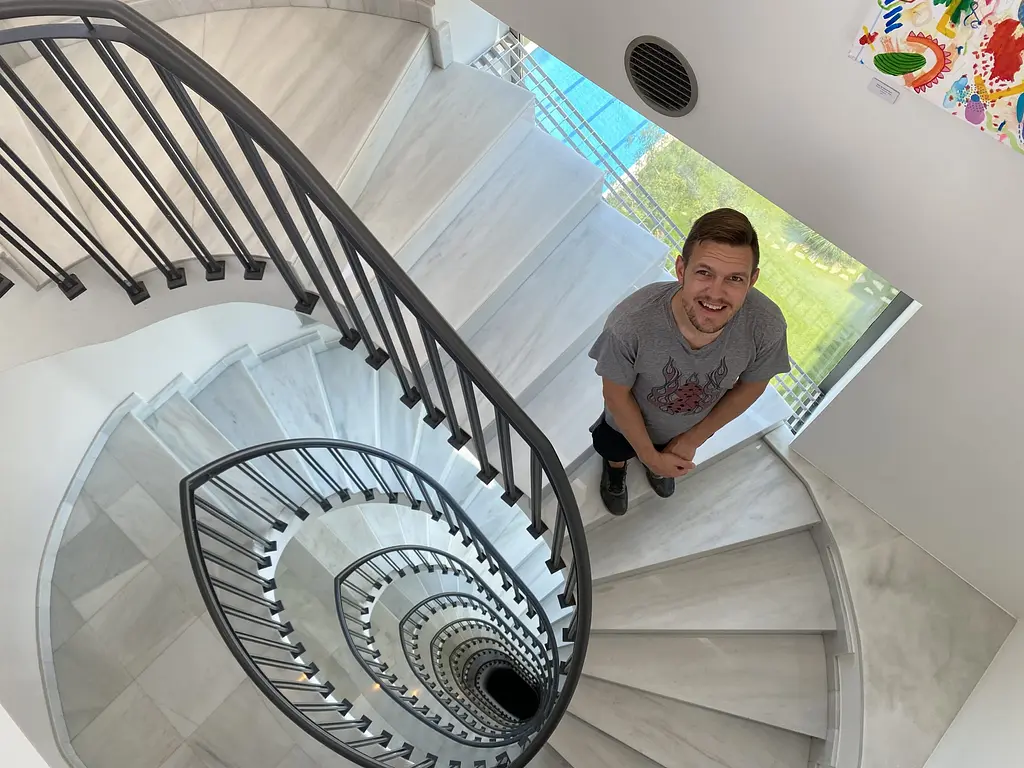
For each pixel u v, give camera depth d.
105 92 2.81
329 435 4.09
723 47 1.64
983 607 2.71
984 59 1.25
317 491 4.04
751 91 1.69
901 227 1.72
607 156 3.26
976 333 1.83
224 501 3.84
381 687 4.23
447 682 5.73
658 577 2.93
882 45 1.36
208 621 3.61
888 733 2.56
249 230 2.41
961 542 2.58
